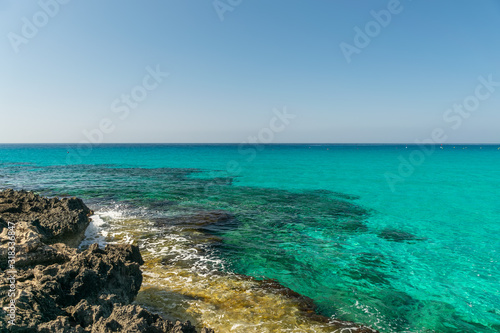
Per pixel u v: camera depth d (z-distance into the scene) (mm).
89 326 5160
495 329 7141
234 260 10773
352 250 12328
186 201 20922
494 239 13922
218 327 6512
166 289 8273
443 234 14656
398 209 19984
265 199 22484
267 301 7820
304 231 14734
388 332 6828
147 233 13406
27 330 4484
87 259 7277
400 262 11164
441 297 8641
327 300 8227
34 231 9109
